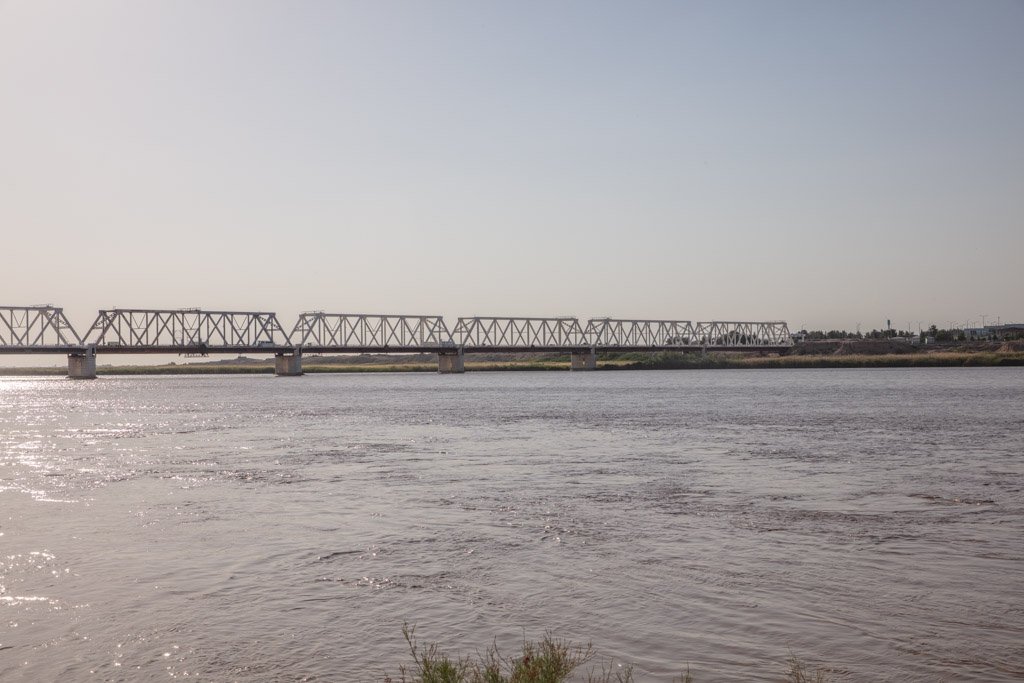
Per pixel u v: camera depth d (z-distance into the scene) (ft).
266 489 89.92
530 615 43.93
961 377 538.06
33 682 36.01
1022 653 37.91
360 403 303.48
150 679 36.19
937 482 90.43
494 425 184.75
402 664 37.45
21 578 52.29
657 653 38.24
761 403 262.06
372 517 72.28
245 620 43.70
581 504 78.07
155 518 72.64
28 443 152.56
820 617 43.01
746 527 66.18
